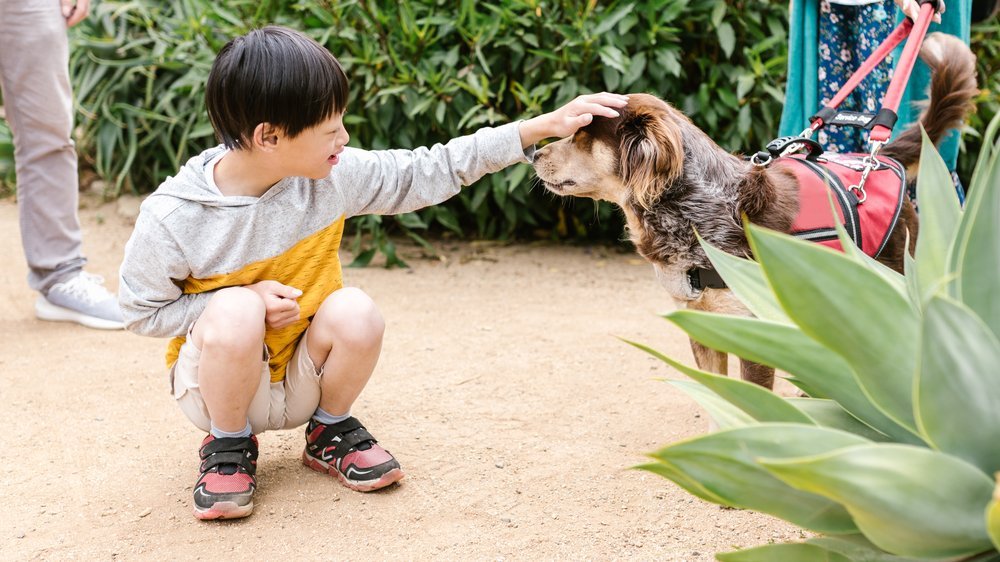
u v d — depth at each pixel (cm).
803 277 150
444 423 320
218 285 251
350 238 576
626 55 500
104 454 298
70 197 425
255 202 244
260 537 247
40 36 396
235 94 226
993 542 141
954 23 335
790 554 166
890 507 140
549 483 276
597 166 305
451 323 430
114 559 237
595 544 243
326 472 280
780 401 168
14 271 505
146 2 612
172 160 587
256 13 539
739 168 290
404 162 268
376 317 259
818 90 361
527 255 547
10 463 292
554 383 357
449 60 507
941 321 136
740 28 514
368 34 515
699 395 181
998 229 158
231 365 242
